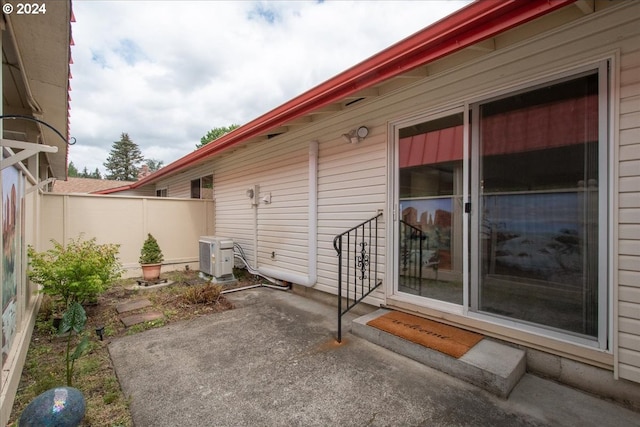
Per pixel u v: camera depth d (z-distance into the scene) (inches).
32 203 146.1
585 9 82.2
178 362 104.2
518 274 98.4
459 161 113.7
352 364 101.4
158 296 187.5
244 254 251.4
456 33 86.2
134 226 258.8
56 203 226.5
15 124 174.1
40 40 96.5
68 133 197.6
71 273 132.2
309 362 103.2
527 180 96.4
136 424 73.6
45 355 109.6
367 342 118.0
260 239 230.4
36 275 128.6
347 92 120.7
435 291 121.9
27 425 59.1
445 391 85.9
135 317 149.2
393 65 103.4
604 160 81.9
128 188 451.2
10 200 88.7
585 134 85.6
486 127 105.8
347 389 87.5
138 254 259.6
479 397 82.9
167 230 276.4
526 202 96.6
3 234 78.4
